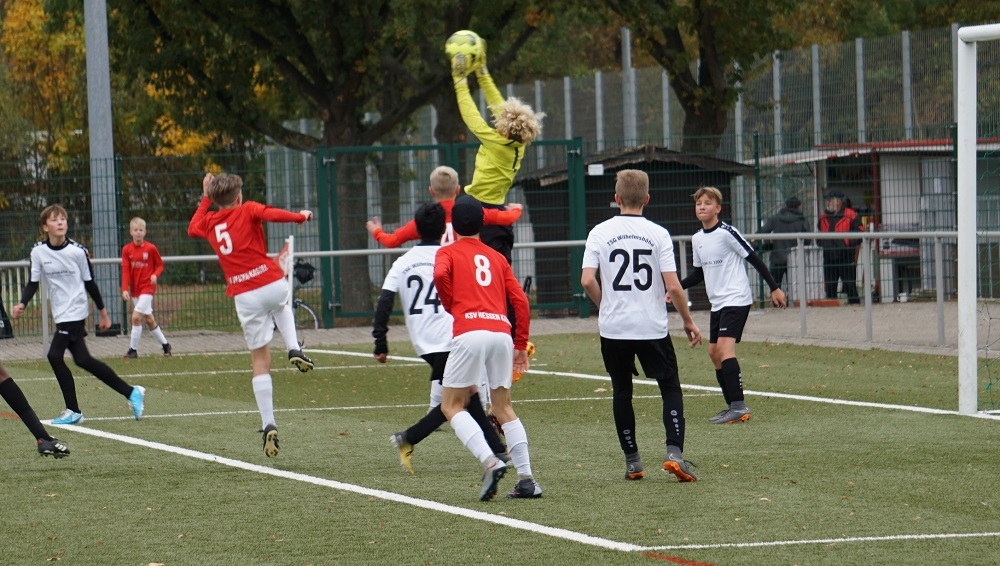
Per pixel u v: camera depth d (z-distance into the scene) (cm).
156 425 2375
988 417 2312
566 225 4672
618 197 1783
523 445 1658
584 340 3938
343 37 5447
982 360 3219
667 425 1742
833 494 1653
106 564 1352
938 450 1977
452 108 6781
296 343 2055
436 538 1437
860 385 2778
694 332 1761
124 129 7869
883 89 5325
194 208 4594
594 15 5991
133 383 3084
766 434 2169
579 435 2208
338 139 5653
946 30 5116
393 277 1936
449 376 1639
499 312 1647
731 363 2322
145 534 1487
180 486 1780
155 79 5841
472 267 1642
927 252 4666
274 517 1566
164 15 5569
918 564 1294
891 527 1459
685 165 4725
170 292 4553
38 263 2398
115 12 5684
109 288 4419
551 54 8850
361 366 3397
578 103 6788
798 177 4819
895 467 1842
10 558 1384
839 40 7938
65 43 7519
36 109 8469
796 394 2656
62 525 1542
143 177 4591
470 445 1620
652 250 1739
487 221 2139
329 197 4575
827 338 3753
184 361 3616
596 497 1655
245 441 2183
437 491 1717
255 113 5900
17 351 3953
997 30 2295
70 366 3547
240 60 5791
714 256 2336
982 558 1316
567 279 4666
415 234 1953
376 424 2375
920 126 4909
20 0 7888
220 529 1506
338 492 1720
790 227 4631
